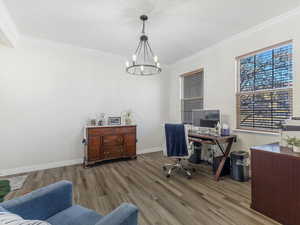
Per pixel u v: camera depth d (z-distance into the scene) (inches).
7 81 122.2
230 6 91.1
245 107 124.3
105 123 159.2
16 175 120.2
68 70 144.6
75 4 89.0
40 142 133.3
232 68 129.8
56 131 139.7
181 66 185.0
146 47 148.3
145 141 188.7
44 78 134.8
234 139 120.8
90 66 154.7
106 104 163.3
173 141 118.1
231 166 115.0
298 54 94.1
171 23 108.3
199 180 111.4
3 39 108.7
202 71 161.0
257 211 75.9
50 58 136.9
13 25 110.6
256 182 76.4
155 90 194.7
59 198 48.9
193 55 167.3
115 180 111.2
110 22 107.1
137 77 182.1
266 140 108.4
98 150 143.1
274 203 69.9
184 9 93.4
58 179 112.7
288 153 67.6
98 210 77.1
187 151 116.7
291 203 64.8
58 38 131.1
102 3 88.0
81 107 150.7
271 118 109.6
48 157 136.3
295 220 63.5
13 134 124.1
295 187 63.7
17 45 124.6
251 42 117.0
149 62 187.0
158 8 92.6
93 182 107.9
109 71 164.7
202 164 146.6
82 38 130.9
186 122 183.2
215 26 112.8
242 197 89.0
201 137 121.0
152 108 192.7
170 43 140.1
